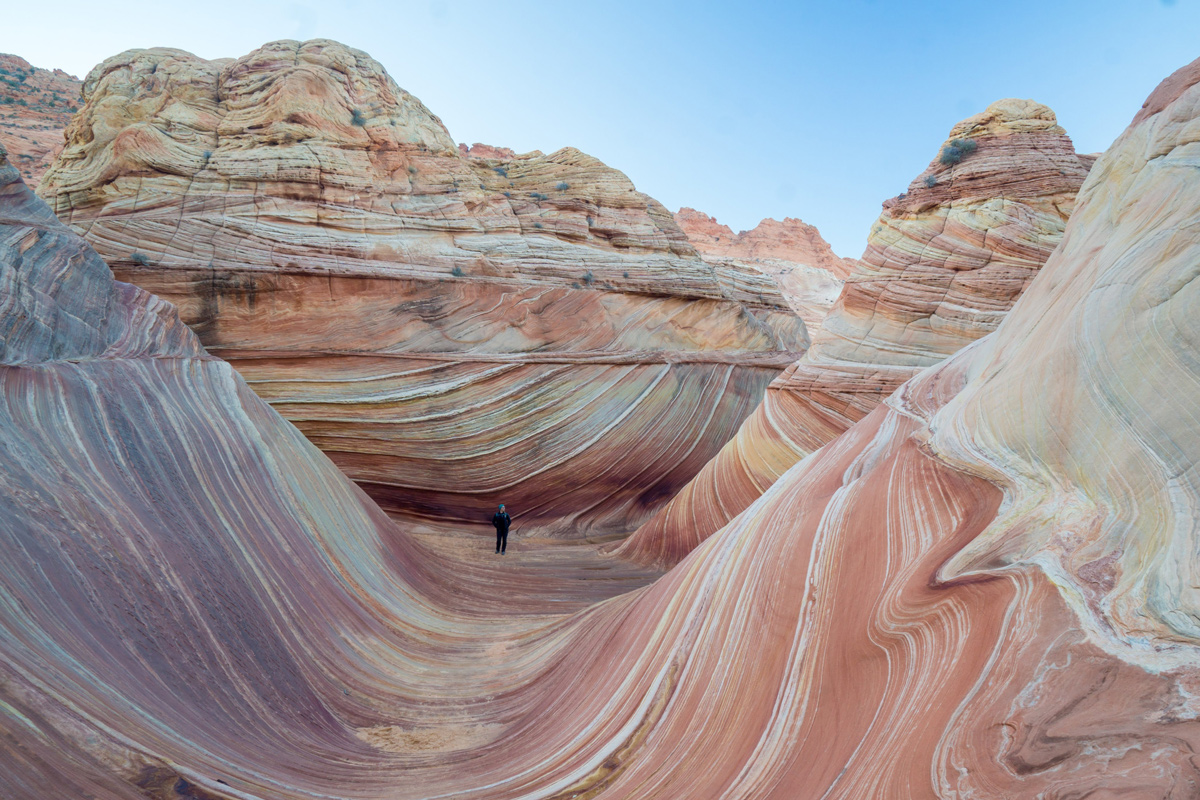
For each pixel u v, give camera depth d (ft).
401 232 59.98
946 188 44.09
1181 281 13.17
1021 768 8.79
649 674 18.75
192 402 26.35
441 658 25.81
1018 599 11.68
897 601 14.10
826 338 44.55
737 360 67.92
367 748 18.19
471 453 51.75
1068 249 21.13
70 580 14.40
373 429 50.78
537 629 28.58
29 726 10.23
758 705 15.19
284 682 18.79
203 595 18.39
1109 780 7.92
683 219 251.19
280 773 14.64
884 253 44.78
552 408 54.90
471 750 18.62
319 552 26.18
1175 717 8.30
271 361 51.01
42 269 24.75
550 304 61.67
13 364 18.97
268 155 58.03
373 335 53.67
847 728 12.69
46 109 118.11
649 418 59.00
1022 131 44.01
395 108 65.82
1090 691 9.35
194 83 61.36
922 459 18.84
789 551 19.16
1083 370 14.67
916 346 41.75
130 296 30.53
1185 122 16.56
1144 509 11.75
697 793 13.74
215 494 23.04
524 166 78.23
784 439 41.98
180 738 13.09
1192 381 12.07
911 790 9.72
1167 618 9.82
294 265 53.21
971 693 10.65
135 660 14.39
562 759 16.88
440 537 46.96
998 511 14.70
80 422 19.61
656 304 71.87
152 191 55.26
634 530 56.08
